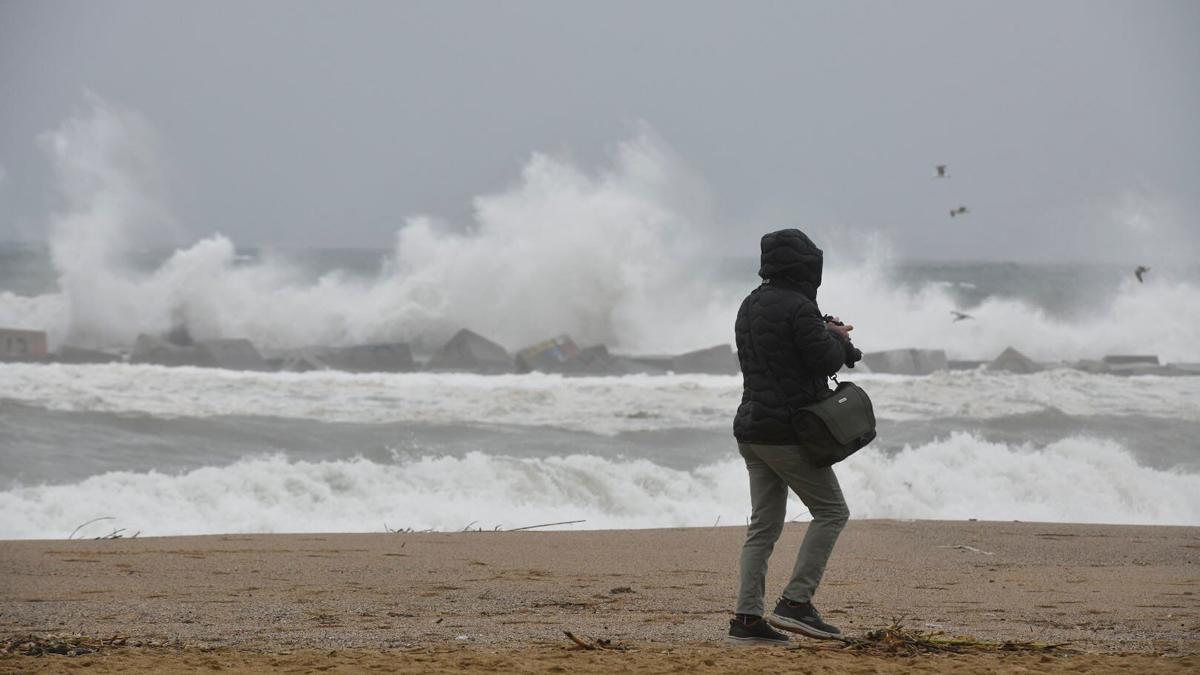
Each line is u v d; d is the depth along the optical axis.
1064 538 35.81
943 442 54.78
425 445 52.56
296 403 62.03
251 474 43.28
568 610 22.33
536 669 15.62
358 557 30.45
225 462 48.47
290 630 19.61
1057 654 17.20
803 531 36.47
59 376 66.12
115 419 54.12
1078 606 22.95
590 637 18.83
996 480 48.47
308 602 23.12
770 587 24.94
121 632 19.38
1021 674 15.48
